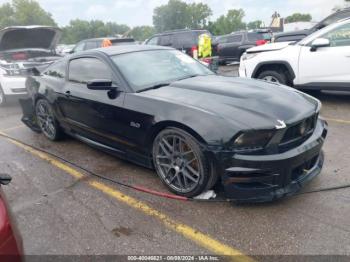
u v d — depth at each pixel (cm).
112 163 433
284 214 300
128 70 399
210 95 340
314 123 335
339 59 588
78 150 489
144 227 296
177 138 326
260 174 289
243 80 401
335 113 588
